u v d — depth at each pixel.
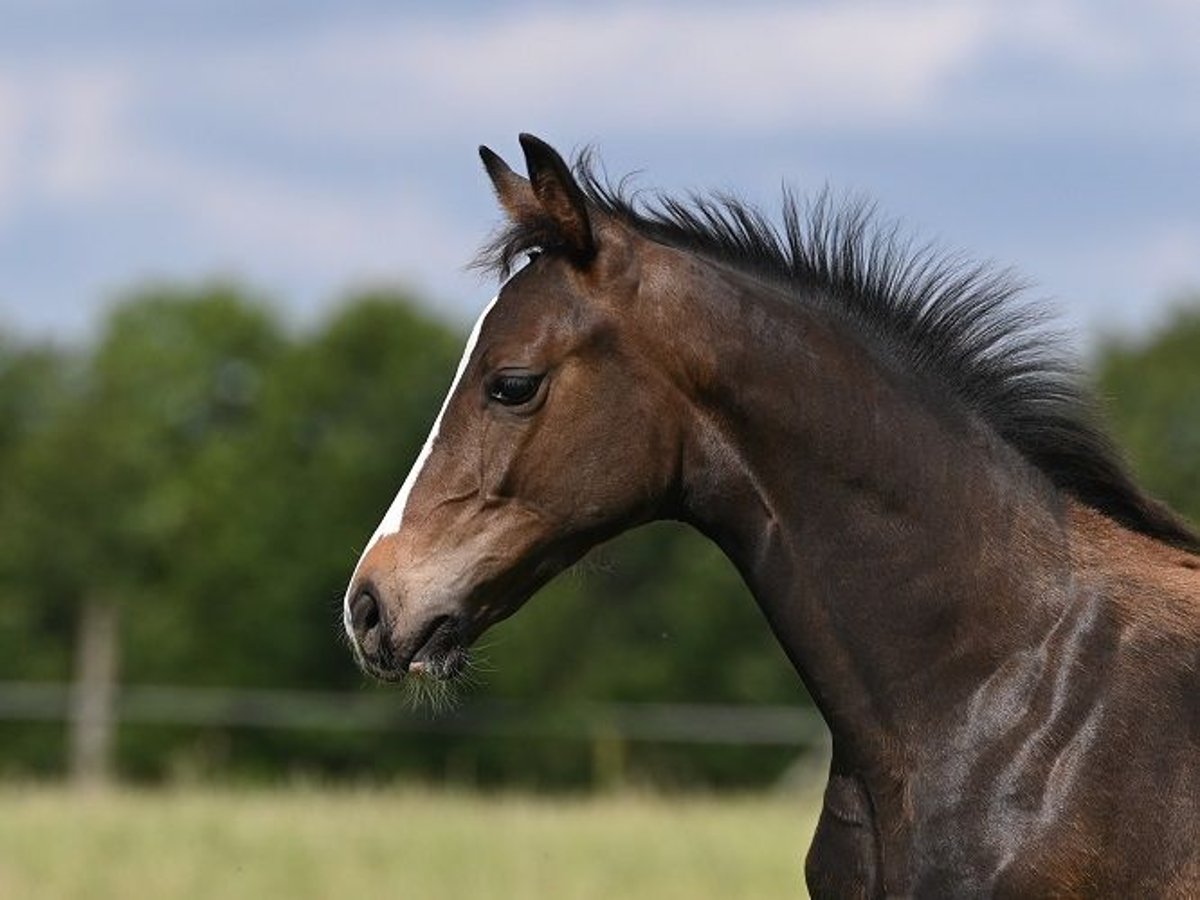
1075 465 9.87
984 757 9.30
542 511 9.61
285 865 21.16
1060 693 9.32
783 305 9.84
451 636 9.61
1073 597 9.50
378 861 21.67
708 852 22.81
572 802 30.36
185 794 29.16
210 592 65.56
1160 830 9.07
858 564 9.60
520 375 9.59
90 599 65.31
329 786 33.66
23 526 67.25
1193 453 42.81
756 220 10.23
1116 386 55.75
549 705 58.28
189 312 92.88
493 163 10.03
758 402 9.68
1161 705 9.23
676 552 62.00
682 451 9.75
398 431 72.69
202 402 89.00
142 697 58.31
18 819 24.58
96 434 72.00
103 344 91.31
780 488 9.70
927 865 9.30
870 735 9.54
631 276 9.73
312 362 74.81
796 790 38.44
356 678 65.94
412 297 79.38
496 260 9.88
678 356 9.66
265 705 56.75
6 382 81.62
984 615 9.49
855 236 10.16
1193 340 59.44
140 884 19.81
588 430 9.60
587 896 19.55
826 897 9.66
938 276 10.11
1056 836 9.09
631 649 60.34
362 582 9.70
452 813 26.64
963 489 9.66
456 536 9.61
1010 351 10.02
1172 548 9.82
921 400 9.80
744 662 60.41
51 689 58.81
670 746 53.94
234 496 68.44
